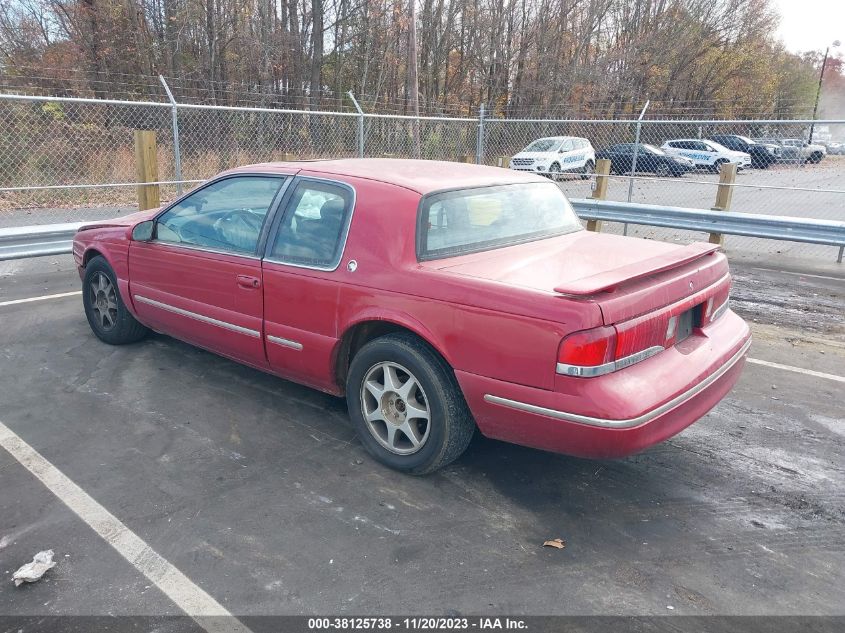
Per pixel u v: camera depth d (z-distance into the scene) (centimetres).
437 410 327
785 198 1758
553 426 291
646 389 291
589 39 3544
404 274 331
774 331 627
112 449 374
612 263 340
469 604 257
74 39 2356
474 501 329
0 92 2005
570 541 299
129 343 542
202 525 304
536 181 437
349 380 363
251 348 412
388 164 418
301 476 349
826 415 439
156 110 1777
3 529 299
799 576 278
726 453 384
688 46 3988
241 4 2653
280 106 2642
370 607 254
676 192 1822
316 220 376
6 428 396
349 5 2888
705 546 297
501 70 3362
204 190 443
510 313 294
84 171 1509
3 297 684
